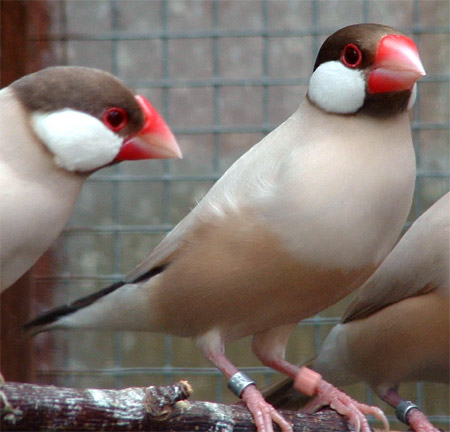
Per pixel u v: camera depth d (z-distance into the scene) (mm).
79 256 7422
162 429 4207
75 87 4316
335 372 5391
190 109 7527
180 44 7484
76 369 7145
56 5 6719
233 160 7570
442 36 7523
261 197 4531
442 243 4953
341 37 4594
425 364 5160
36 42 6523
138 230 6910
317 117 4633
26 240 4266
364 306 5195
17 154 4223
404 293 5066
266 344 5020
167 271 4781
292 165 4527
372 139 4543
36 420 3965
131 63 7426
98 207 7508
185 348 7438
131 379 7328
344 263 4531
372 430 4637
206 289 4691
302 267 4520
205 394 7359
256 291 4629
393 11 7418
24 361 6176
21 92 4281
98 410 4035
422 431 5000
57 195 4316
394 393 5266
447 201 5102
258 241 4527
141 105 4473
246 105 7504
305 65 7453
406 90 4523
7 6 6188
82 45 7379
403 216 4645
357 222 4480
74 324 5000
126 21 7434
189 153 7621
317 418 4578
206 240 4652
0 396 3908
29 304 6195
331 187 4465
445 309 4977
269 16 7477
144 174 7598
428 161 7555
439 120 7551
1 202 4145
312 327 7332
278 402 5234
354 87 4520
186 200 7594
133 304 4883
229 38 7473
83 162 4328
